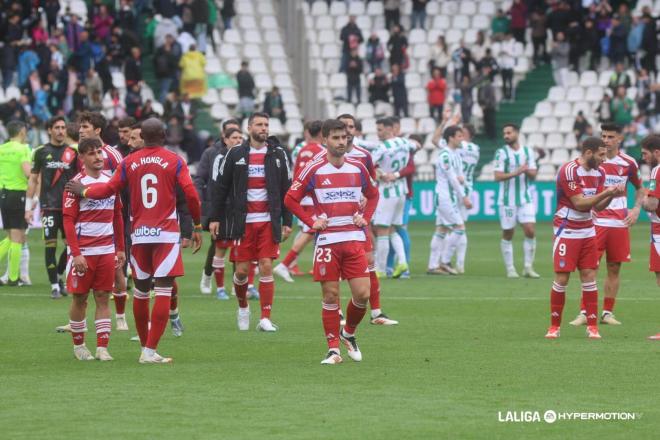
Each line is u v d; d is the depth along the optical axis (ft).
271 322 117.60
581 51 335.06
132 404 74.95
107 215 93.35
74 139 136.56
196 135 284.61
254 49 334.65
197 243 93.71
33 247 222.69
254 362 92.12
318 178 90.53
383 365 90.33
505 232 168.86
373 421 69.87
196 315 123.95
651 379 83.97
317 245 91.25
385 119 159.84
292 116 325.42
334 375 85.71
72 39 291.17
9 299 138.21
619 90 313.94
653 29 327.26
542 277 169.07
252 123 109.70
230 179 109.60
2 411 72.84
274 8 347.97
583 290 107.55
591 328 107.04
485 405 74.69
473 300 138.41
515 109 333.83
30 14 298.56
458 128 171.12
